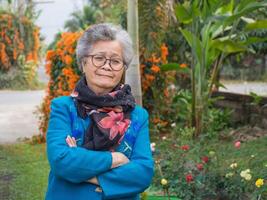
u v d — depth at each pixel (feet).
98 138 6.16
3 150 21.94
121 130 6.27
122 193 6.19
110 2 26.20
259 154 16.38
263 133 22.12
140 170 6.30
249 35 23.67
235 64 44.24
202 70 21.21
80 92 6.35
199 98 21.40
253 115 24.91
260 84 53.42
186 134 20.03
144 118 6.61
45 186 15.62
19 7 59.00
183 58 27.55
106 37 6.37
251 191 11.93
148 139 6.61
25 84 62.64
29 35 59.88
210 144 18.98
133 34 16.56
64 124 6.25
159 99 23.48
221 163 14.74
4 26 58.59
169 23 22.12
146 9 20.18
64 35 22.89
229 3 21.17
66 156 5.99
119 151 6.33
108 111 6.29
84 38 6.46
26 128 29.96
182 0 24.40
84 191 6.13
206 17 19.79
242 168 13.83
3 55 59.62
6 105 43.68
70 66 21.33
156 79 23.26
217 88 27.91
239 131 22.80
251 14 24.11
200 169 13.10
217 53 20.93
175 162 14.44
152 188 13.74
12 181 16.38
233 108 26.27
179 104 23.63
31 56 61.16
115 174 6.16
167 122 23.85
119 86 6.57
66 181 6.19
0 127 30.35
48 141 6.23
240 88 50.85
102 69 6.34
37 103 45.34
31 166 18.57
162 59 23.26
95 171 6.04
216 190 12.89
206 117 21.76
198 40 20.67
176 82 28.32
